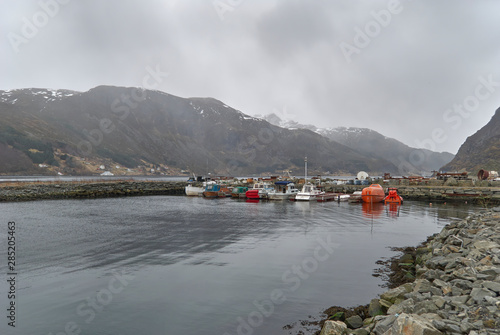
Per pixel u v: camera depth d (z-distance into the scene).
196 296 13.55
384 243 23.98
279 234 27.72
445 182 72.56
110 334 10.45
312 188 68.25
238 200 67.94
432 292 10.65
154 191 91.19
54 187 72.00
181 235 27.23
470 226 21.05
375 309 11.35
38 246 22.91
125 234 27.70
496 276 10.88
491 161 191.62
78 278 15.88
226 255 20.34
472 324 7.73
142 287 14.60
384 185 81.62
